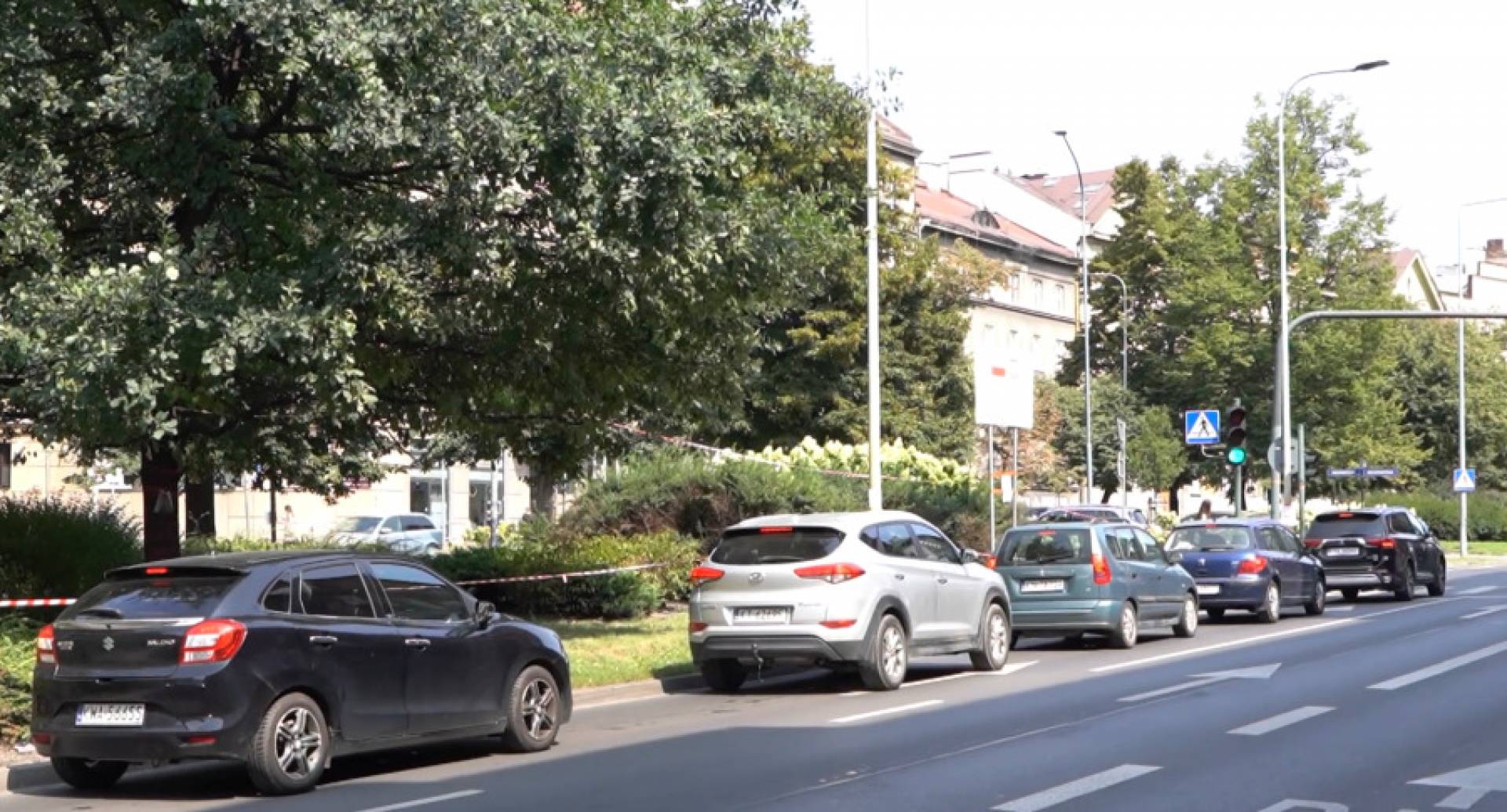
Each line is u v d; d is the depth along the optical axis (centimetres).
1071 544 2186
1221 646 2236
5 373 1488
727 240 1692
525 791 1081
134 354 1392
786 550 1683
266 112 1673
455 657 1228
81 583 1775
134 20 1554
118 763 1173
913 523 1825
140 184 1577
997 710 1495
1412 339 8062
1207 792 1032
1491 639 2220
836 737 1326
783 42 1847
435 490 5034
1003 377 2864
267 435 1864
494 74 1531
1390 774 1098
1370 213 5803
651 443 2730
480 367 1883
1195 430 3406
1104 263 7262
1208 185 5944
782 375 4928
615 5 1859
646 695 1731
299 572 1146
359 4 1482
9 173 1445
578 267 1647
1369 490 6844
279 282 1467
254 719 1080
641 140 1551
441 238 1538
